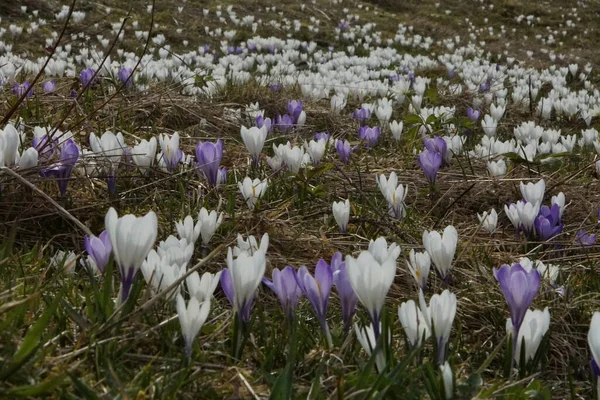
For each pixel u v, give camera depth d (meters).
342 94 2.11
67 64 2.41
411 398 0.55
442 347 0.59
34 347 0.52
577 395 0.65
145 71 2.22
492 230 0.98
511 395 0.58
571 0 7.49
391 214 1.02
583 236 1.02
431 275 0.84
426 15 6.25
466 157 1.47
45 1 4.24
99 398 0.52
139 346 0.61
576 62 5.01
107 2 4.60
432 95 2.05
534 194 1.00
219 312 0.71
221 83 2.10
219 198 0.97
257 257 0.60
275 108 2.00
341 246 0.93
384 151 1.59
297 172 1.10
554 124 2.49
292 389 0.57
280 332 0.67
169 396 0.54
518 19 6.51
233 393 0.56
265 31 4.79
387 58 4.04
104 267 0.66
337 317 0.73
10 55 2.26
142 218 0.59
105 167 0.99
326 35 4.92
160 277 0.64
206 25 4.65
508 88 3.24
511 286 0.60
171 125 1.54
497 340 0.74
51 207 0.89
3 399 0.50
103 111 1.43
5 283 0.67
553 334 0.75
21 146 0.99
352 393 0.54
